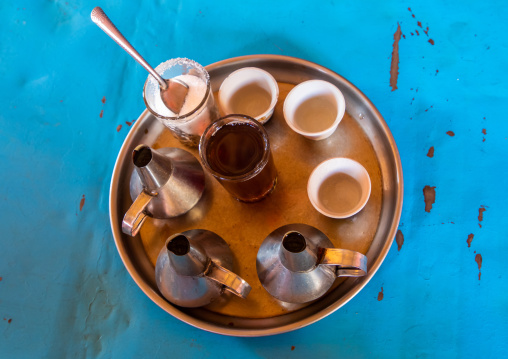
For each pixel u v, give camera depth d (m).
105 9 0.76
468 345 0.56
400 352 0.56
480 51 0.66
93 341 0.61
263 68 0.62
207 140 0.53
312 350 0.57
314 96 0.58
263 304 0.54
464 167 0.61
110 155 0.69
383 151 0.57
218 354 0.58
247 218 0.57
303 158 0.59
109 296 0.62
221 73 0.63
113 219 0.58
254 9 0.73
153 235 0.58
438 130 0.63
